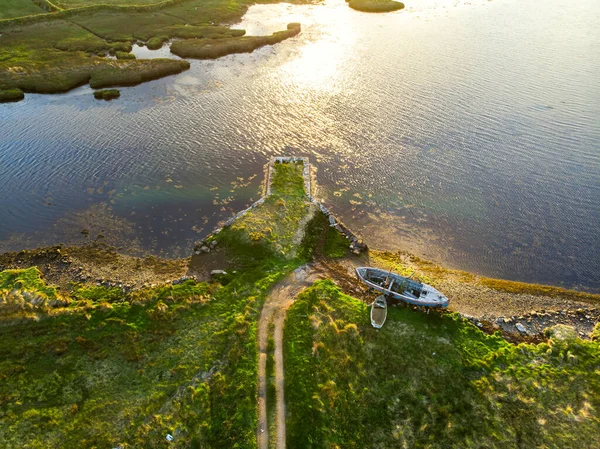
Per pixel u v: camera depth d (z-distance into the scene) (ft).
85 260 138.92
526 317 120.88
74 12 327.06
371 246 144.87
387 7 355.97
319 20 337.11
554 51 271.90
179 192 167.12
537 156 181.57
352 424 92.63
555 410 95.25
